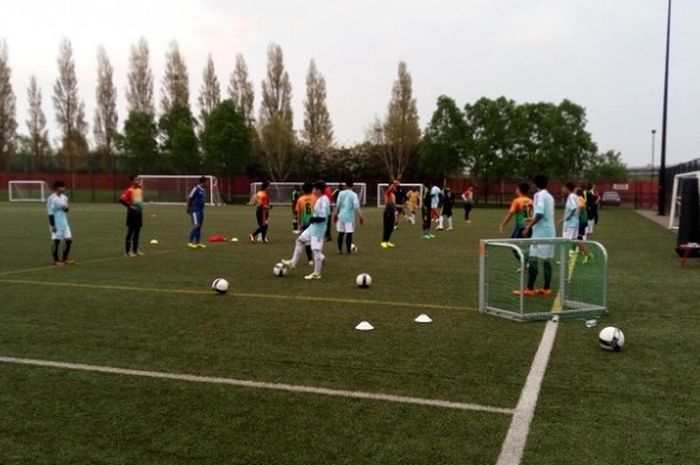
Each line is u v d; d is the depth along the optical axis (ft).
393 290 34.99
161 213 123.24
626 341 23.66
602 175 208.54
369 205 184.96
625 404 16.87
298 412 16.31
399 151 199.82
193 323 26.48
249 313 28.58
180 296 32.91
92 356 21.48
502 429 15.16
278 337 24.08
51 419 15.90
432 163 181.16
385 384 18.52
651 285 36.91
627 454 13.78
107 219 99.96
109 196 193.06
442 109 180.34
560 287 29.60
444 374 19.47
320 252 39.40
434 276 40.55
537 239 29.30
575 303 29.84
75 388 18.22
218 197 175.52
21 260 48.24
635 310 29.60
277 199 173.37
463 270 43.52
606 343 22.12
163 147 201.67
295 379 18.99
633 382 18.70
